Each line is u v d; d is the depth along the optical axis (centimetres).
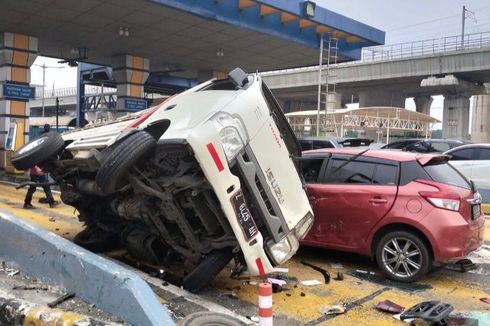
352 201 683
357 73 4728
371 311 541
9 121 1883
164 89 3350
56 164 660
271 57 2277
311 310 539
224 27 1772
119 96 2297
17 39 1880
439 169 673
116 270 435
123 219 663
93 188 600
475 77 4403
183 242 582
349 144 1317
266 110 554
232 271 648
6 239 568
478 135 5575
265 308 366
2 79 1881
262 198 544
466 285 652
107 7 1568
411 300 581
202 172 514
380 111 4319
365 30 2141
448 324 487
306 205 597
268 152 550
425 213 630
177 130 525
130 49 2148
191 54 2225
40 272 512
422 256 634
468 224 629
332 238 701
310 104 6969
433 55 4269
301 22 1966
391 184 670
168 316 399
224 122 517
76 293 462
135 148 515
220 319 412
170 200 530
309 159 747
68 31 1858
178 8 1552
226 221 525
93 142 600
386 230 662
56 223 950
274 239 552
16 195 1365
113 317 417
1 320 448
